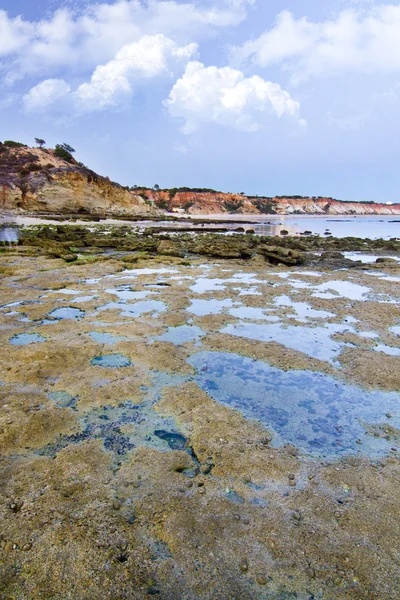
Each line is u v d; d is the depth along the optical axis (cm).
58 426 545
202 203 13962
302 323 1038
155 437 527
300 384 693
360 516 389
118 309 1135
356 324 1033
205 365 766
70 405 605
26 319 1040
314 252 2792
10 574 323
